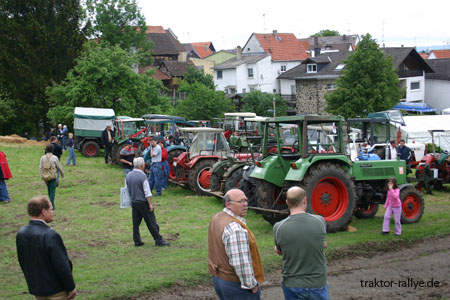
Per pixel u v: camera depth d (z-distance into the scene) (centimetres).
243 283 424
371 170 1054
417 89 4762
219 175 1352
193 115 3834
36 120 3884
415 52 4653
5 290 665
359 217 1155
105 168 2100
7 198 1400
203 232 1012
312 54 6072
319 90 4703
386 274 727
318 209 973
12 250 896
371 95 3328
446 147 2569
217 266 442
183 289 668
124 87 3133
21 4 3741
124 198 898
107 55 3123
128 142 1548
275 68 5709
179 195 1477
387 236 940
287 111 5234
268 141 1098
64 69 3862
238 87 5600
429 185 1491
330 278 712
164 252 858
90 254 854
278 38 6184
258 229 1020
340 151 1011
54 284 439
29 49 3653
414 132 2566
